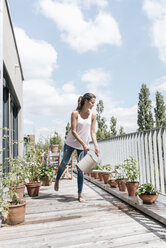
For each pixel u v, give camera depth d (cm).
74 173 643
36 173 355
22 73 768
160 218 198
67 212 239
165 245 157
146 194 238
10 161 274
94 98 287
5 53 379
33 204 279
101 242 163
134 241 164
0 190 208
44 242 166
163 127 266
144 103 2589
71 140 301
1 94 300
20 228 195
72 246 158
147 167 308
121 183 312
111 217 219
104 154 522
